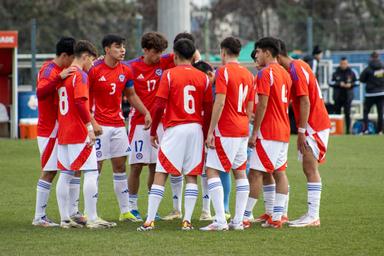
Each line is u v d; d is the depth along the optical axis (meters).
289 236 26.95
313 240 26.27
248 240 26.25
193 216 32.19
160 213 32.91
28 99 69.62
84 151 28.38
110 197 36.81
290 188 39.34
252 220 30.27
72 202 30.23
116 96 30.52
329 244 25.62
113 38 29.97
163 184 28.28
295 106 29.16
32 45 71.62
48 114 29.20
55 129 29.27
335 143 61.19
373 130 73.25
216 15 131.88
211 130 27.70
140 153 31.52
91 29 107.19
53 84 28.28
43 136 29.28
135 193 31.80
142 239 26.42
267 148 28.31
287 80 28.61
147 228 28.23
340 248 25.03
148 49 31.38
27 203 34.94
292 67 28.73
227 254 24.12
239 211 28.33
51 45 106.00
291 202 35.19
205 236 26.97
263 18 137.88
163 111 28.05
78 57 28.48
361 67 86.38
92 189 28.78
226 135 27.80
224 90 27.58
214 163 28.03
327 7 134.38
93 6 125.75
